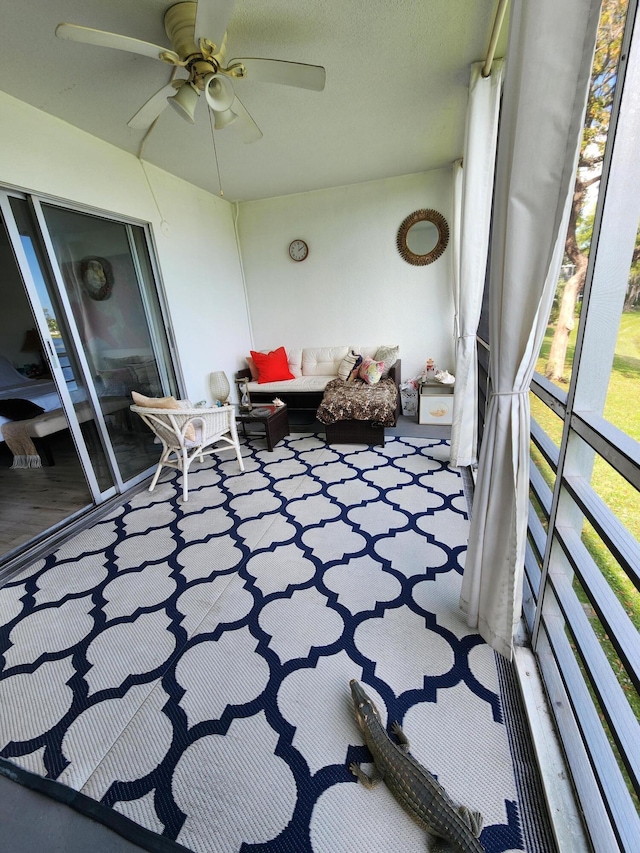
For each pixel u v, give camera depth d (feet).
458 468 9.68
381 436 11.44
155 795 3.43
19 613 5.74
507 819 3.14
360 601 5.57
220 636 5.11
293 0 5.20
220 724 4.00
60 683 4.56
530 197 2.99
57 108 7.30
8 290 12.17
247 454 11.68
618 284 3.20
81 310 8.49
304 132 9.20
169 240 11.30
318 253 14.87
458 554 6.48
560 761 3.43
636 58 2.67
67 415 8.16
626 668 2.56
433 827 2.91
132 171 9.76
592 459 3.78
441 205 13.12
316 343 15.97
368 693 4.22
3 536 7.70
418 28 5.89
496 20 5.23
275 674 4.52
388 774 3.25
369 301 14.88
